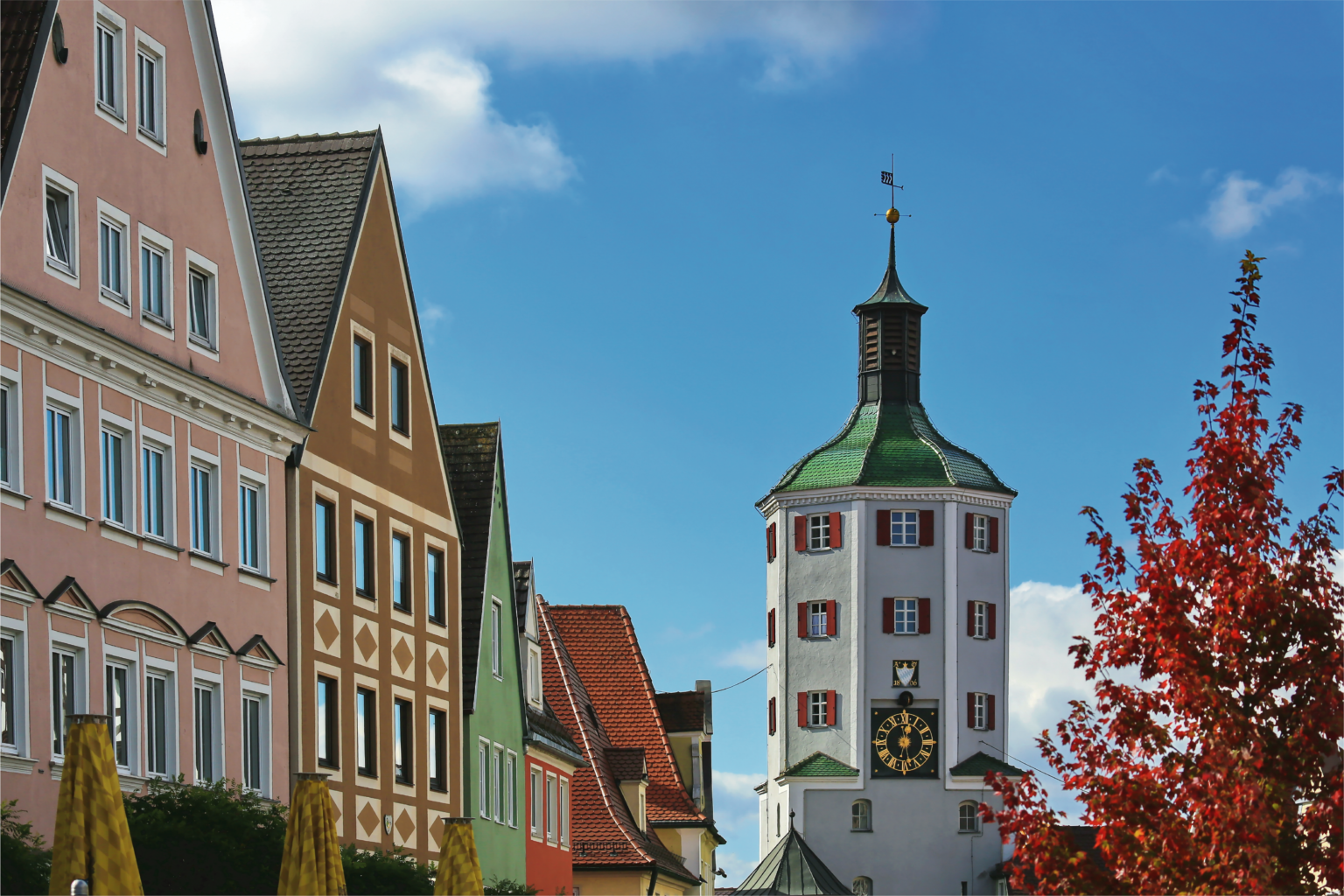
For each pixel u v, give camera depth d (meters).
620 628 85.62
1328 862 18.03
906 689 108.50
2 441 26.88
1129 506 20.09
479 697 48.09
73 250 28.91
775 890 95.06
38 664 27.22
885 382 115.06
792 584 111.94
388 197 41.97
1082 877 19.61
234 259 34.19
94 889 20.03
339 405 38.56
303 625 36.12
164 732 30.81
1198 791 18.75
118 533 29.59
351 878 30.64
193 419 32.38
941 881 106.94
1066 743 20.12
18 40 28.31
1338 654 18.72
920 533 109.81
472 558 49.31
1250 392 20.08
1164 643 19.38
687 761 86.19
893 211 118.00
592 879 65.25
